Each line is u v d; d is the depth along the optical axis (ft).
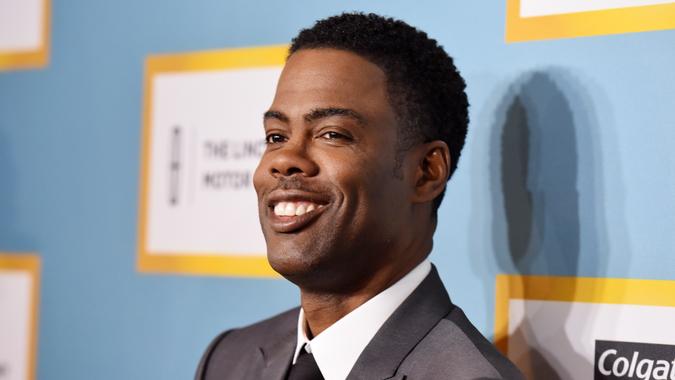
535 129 9.82
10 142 13.28
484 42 10.14
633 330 9.30
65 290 12.85
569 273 9.61
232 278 11.64
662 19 9.26
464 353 7.66
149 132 12.30
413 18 10.61
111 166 12.59
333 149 8.02
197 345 11.85
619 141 9.42
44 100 13.12
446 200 10.30
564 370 9.57
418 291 8.35
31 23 13.20
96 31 12.78
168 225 12.12
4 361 13.19
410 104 8.34
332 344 8.21
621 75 9.43
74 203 12.85
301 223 7.98
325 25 8.72
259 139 11.52
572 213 9.62
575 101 9.63
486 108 10.10
